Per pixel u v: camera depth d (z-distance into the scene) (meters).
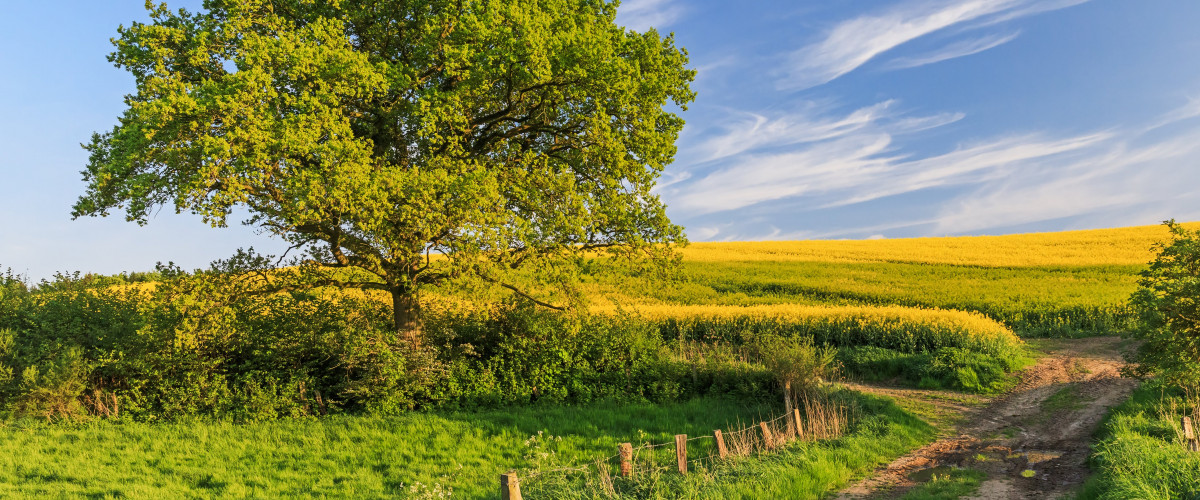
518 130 21.02
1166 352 15.06
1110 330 31.20
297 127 15.48
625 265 21.09
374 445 15.53
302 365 20.27
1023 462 13.43
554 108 20.20
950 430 16.91
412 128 19.02
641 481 11.00
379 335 19.69
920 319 30.30
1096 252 57.62
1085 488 10.45
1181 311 14.70
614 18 21.31
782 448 13.30
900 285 46.75
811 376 18.78
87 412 18.28
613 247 20.58
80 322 21.00
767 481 11.09
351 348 19.17
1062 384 21.72
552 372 21.30
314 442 15.74
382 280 21.20
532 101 20.58
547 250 19.16
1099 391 20.03
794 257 61.88
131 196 15.99
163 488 12.30
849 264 57.06
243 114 15.23
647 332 23.47
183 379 19.06
